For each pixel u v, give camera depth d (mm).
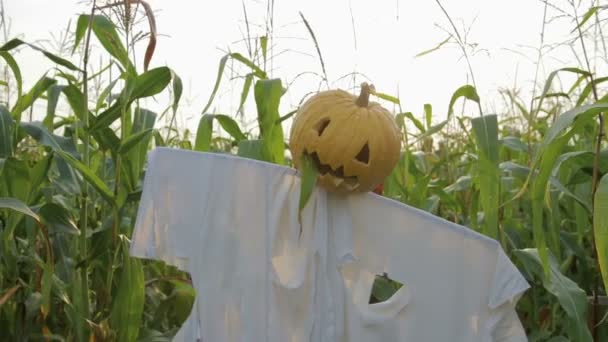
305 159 2764
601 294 3553
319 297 2848
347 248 2852
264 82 3309
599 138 3191
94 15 3395
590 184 3570
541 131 4340
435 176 5230
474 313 2811
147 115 3562
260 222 2877
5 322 3314
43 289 3137
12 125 3316
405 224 2844
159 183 2914
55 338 3281
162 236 2918
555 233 3426
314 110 2779
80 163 3152
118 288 3262
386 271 2865
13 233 3580
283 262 2877
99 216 3795
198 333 2885
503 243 3389
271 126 3316
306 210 2863
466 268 2812
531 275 3312
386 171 2805
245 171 2883
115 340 3223
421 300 2838
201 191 2895
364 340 2859
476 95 3441
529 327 3529
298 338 2865
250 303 2879
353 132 2740
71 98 3312
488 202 3186
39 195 3684
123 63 3389
